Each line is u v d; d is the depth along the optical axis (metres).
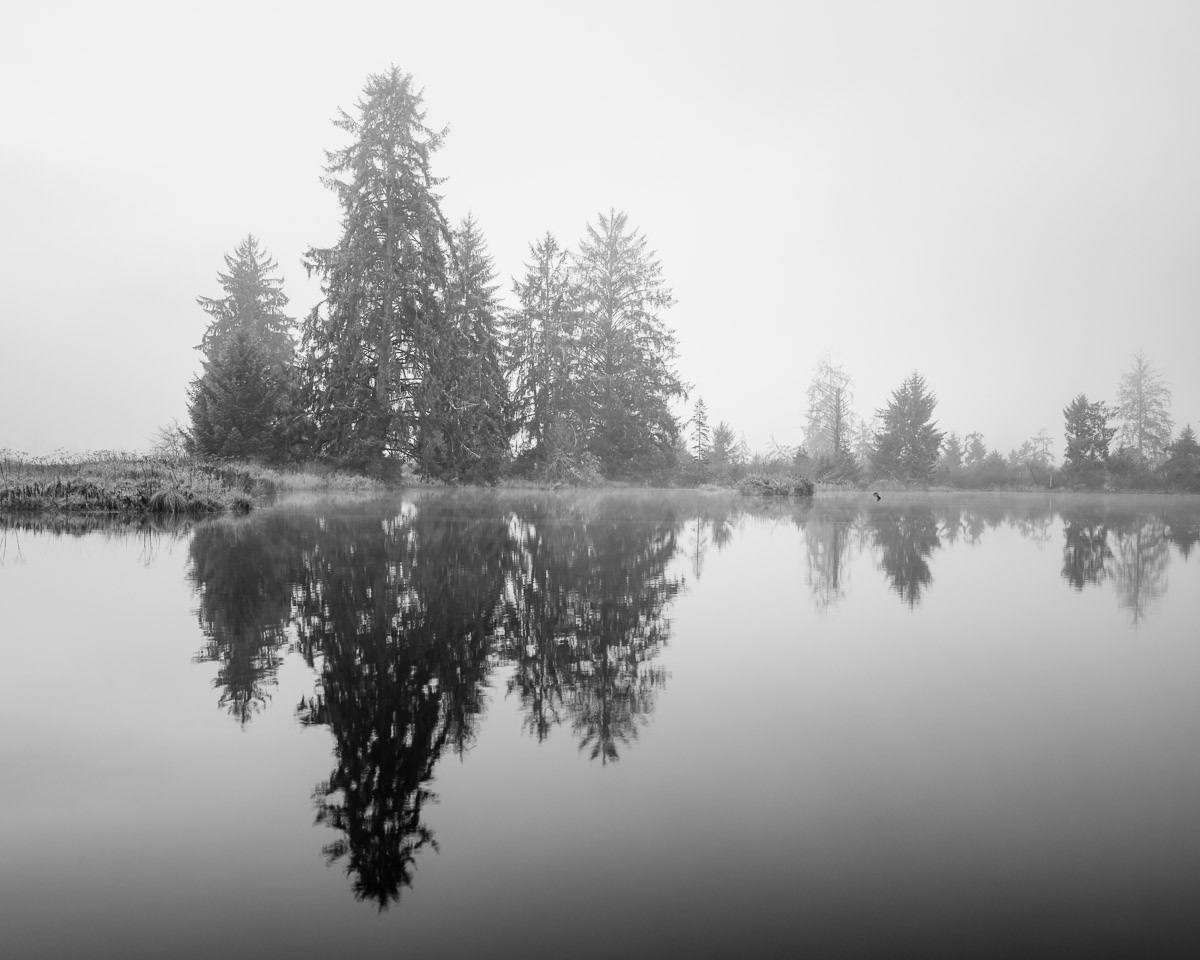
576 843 1.78
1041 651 3.83
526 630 4.32
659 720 2.73
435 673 3.42
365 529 10.98
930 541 10.46
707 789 2.09
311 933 1.42
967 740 2.49
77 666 3.47
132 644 3.91
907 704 2.92
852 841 1.78
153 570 6.62
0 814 1.96
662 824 1.87
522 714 2.81
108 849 1.78
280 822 1.92
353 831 1.86
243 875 1.66
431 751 2.42
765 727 2.64
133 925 1.45
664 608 5.07
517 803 2.01
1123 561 8.05
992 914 1.45
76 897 1.56
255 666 3.49
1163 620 4.71
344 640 4.04
